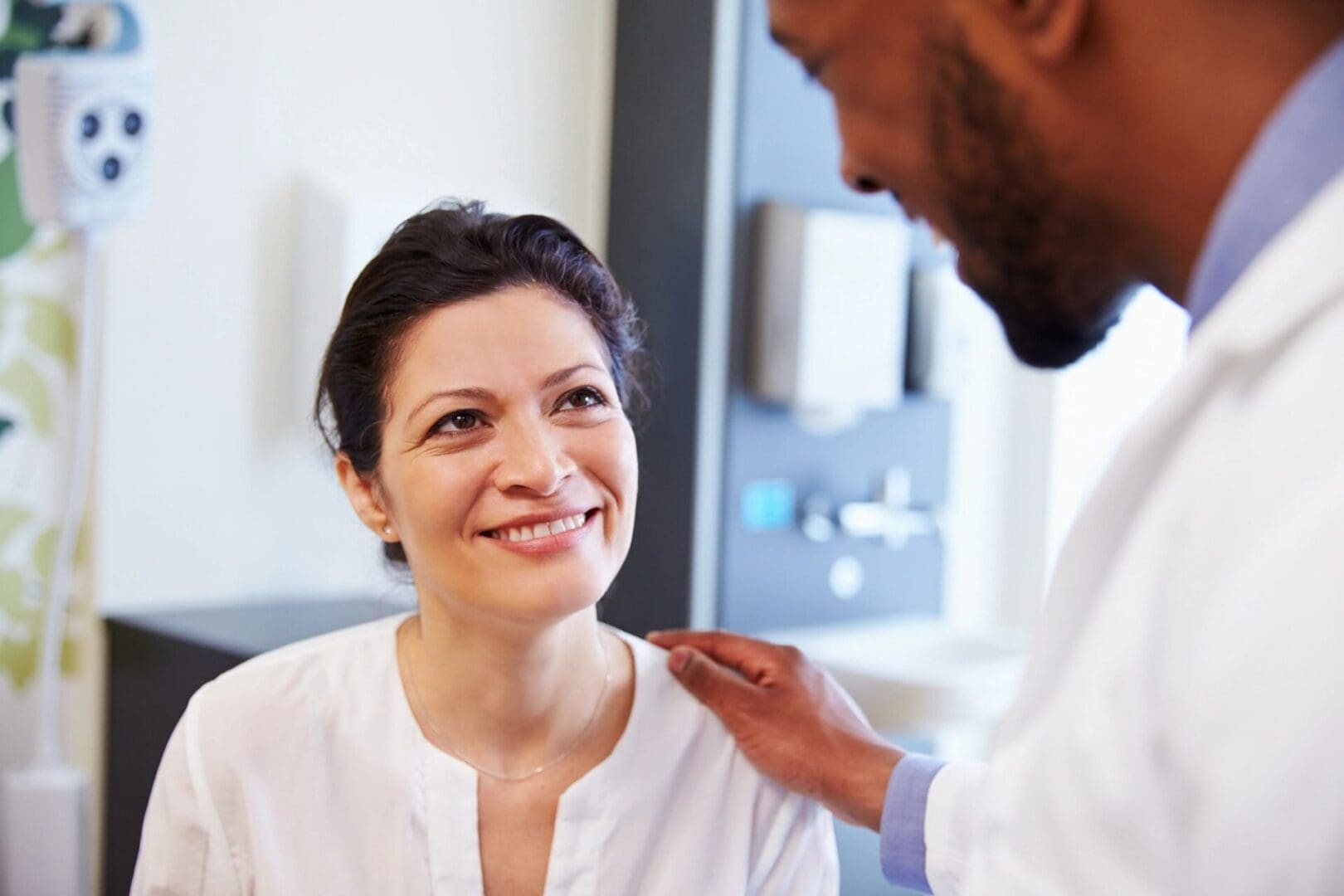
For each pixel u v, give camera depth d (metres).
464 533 0.97
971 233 0.67
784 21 0.68
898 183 0.68
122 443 1.86
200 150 1.90
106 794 1.86
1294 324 0.55
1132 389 2.75
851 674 2.15
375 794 1.05
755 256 2.27
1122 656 0.59
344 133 2.04
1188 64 0.58
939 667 2.19
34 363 1.82
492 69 2.19
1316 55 0.56
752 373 2.28
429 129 2.13
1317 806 0.50
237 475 1.97
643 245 2.29
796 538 2.38
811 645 2.33
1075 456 2.83
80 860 1.74
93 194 1.67
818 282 2.25
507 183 2.23
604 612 2.36
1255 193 0.56
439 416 0.97
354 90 2.04
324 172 2.02
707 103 2.17
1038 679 0.67
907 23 0.64
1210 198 0.59
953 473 2.76
